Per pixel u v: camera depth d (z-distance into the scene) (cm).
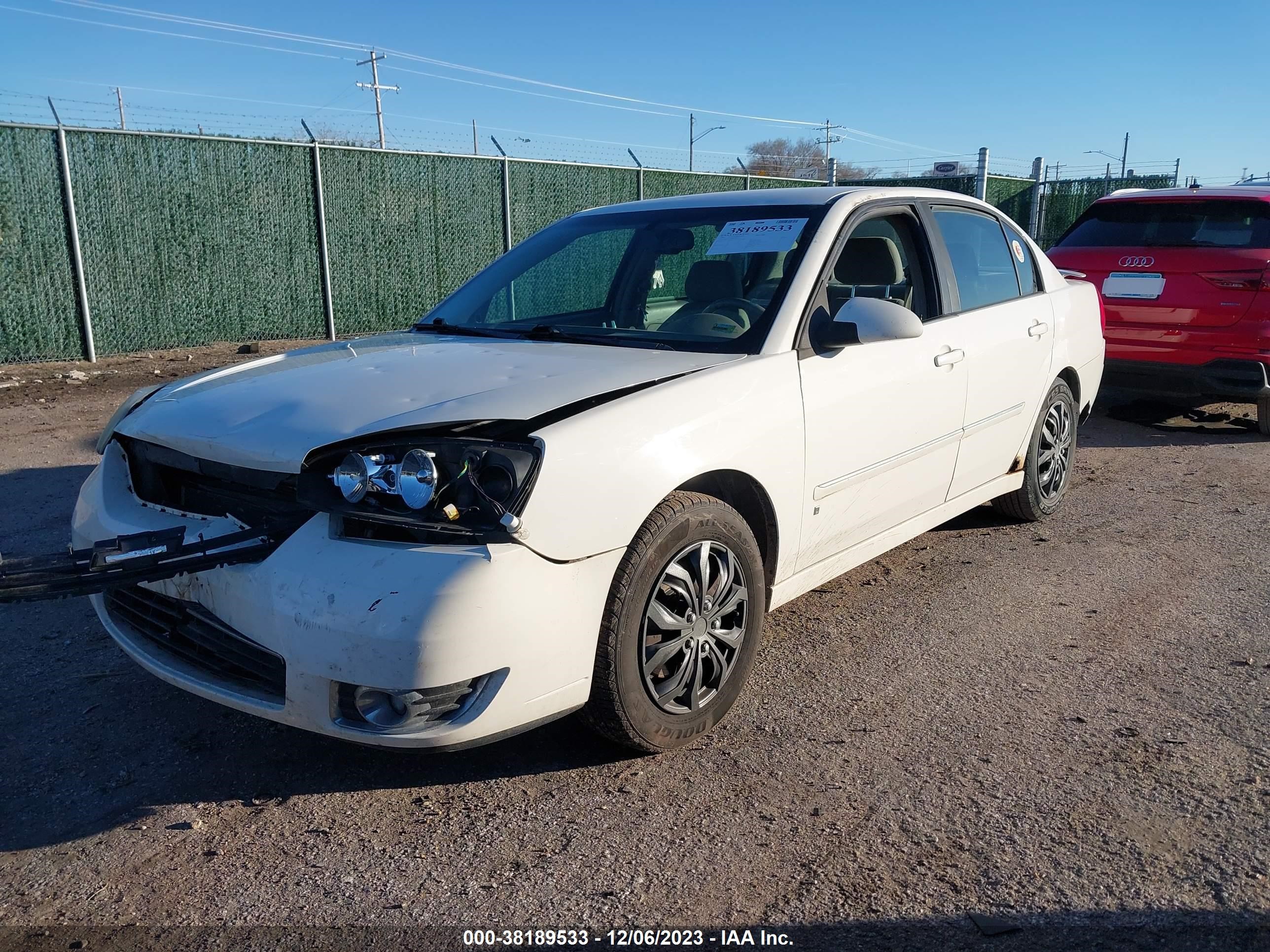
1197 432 780
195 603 275
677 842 258
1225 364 711
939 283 421
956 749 304
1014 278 489
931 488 417
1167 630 395
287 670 249
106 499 311
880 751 303
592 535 259
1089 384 552
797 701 337
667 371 307
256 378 324
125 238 1050
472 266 1352
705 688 308
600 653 272
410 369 315
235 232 1131
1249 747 303
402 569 241
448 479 251
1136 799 275
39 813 273
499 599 242
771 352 329
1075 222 812
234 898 238
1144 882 239
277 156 1149
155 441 295
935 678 354
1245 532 522
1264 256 693
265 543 259
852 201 386
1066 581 451
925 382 392
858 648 380
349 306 1244
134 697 340
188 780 290
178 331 1109
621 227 420
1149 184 2217
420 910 233
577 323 386
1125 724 319
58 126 978
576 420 267
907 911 230
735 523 304
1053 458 529
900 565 475
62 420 776
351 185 1217
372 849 257
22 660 368
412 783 288
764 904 233
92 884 243
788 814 270
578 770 294
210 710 331
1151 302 734
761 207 393
